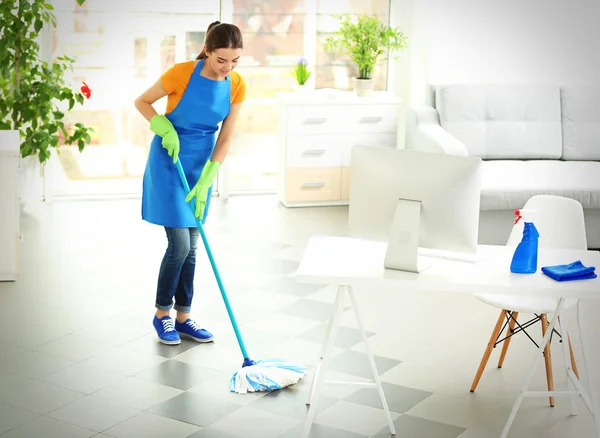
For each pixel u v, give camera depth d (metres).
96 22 6.36
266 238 5.87
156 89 3.93
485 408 3.56
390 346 4.15
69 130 6.49
